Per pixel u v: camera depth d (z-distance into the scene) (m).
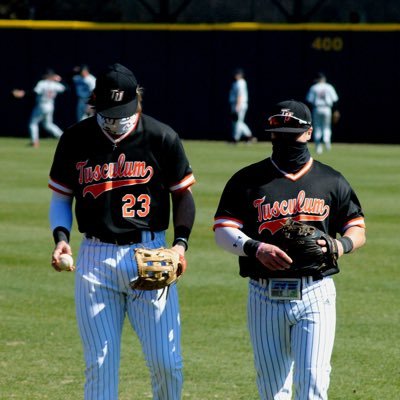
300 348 19.36
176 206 20.98
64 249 20.20
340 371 27.44
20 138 117.44
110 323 20.22
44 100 104.00
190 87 115.88
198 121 116.19
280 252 18.88
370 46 109.75
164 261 19.69
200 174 75.44
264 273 19.52
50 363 28.06
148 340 20.30
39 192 64.44
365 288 37.94
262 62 113.19
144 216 20.33
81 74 109.06
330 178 19.88
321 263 19.25
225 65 114.56
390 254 44.72
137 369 27.78
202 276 39.94
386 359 28.56
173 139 20.39
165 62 115.88
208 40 114.69
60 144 20.58
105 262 20.12
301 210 19.62
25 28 116.81
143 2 118.31
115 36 116.12
